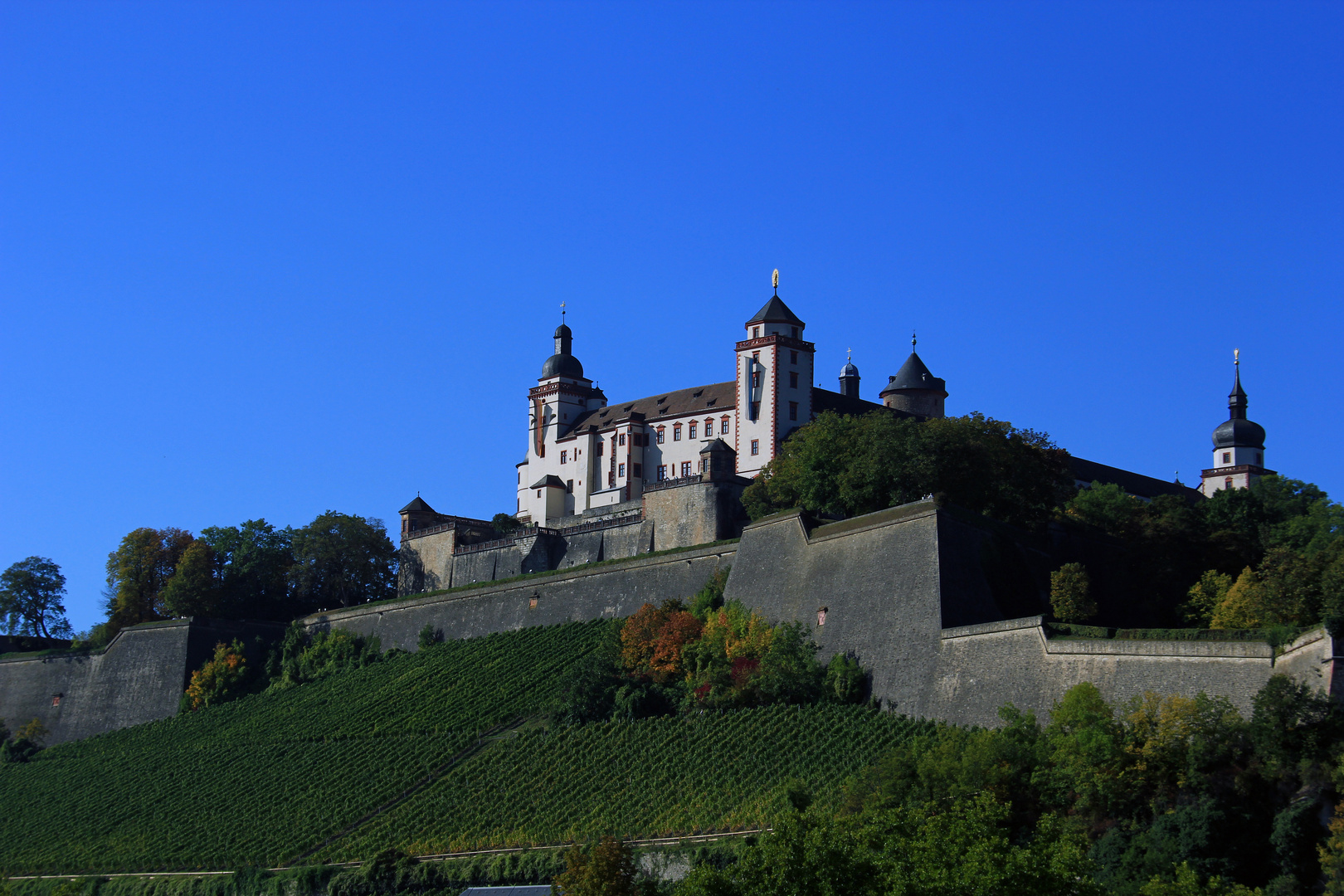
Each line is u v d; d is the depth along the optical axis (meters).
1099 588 122.69
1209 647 84.31
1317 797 69.94
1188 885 62.47
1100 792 77.12
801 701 108.69
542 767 112.31
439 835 108.62
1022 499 125.50
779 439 165.62
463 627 156.25
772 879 62.00
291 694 154.38
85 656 173.88
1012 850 61.31
